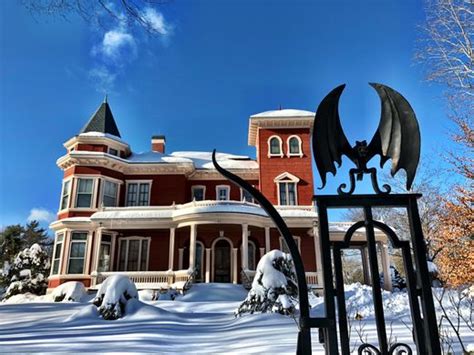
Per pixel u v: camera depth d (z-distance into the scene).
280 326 7.17
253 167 24.36
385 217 30.05
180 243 21.17
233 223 18.45
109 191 22.41
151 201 23.02
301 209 21.16
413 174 1.87
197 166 25.16
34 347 5.43
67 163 22.36
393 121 1.94
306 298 1.74
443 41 12.12
